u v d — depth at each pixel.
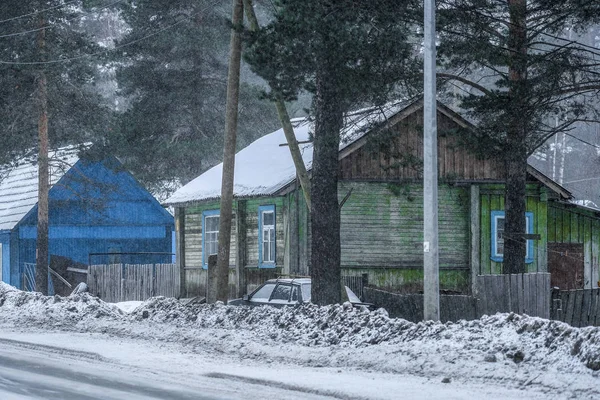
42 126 57.31
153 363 24.42
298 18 30.72
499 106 34.03
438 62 34.50
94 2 74.69
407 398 17.53
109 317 38.53
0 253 64.00
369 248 45.34
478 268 46.69
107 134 66.75
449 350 22.67
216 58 84.38
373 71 32.25
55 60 56.78
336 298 33.41
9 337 31.98
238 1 37.38
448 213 46.84
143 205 67.06
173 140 81.12
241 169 51.88
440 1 34.12
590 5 33.12
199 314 34.62
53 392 19.06
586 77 34.69
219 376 21.67
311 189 34.00
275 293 35.38
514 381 19.31
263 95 33.19
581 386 18.08
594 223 50.28
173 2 79.19
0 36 56.94
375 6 31.86
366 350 24.42
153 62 80.44
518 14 33.78
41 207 56.88
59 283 59.44
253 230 49.31
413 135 45.25
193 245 54.94
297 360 24.61
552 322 21.92
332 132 32.94
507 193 36.88
